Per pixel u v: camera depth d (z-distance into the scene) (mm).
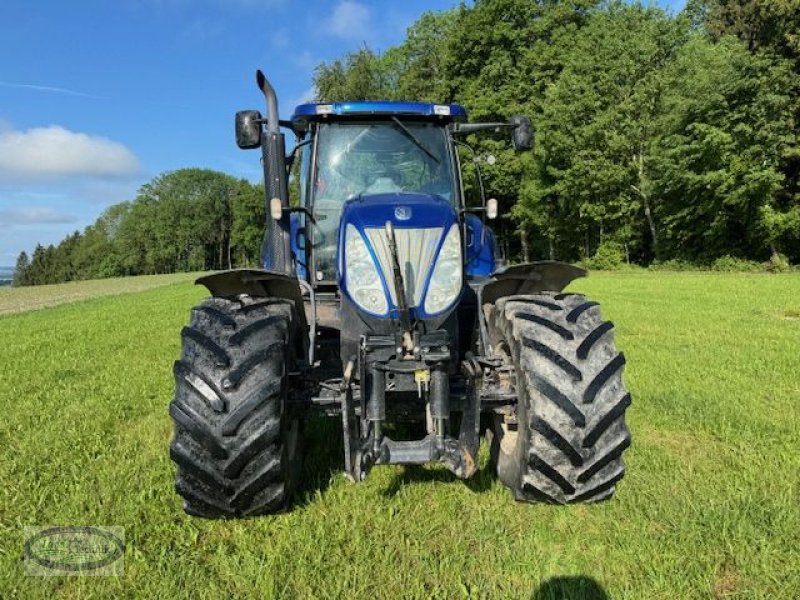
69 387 6930
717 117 26859
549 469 3145
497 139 35531
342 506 3547
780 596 2646
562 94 32156
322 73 42000
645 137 30641
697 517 3303
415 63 43219
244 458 3068
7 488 3904
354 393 3393
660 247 31141
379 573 2896
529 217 35438
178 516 3496
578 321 3398
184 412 3094
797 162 27578
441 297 3381
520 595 2740
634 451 4324
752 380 6398
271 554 3014
